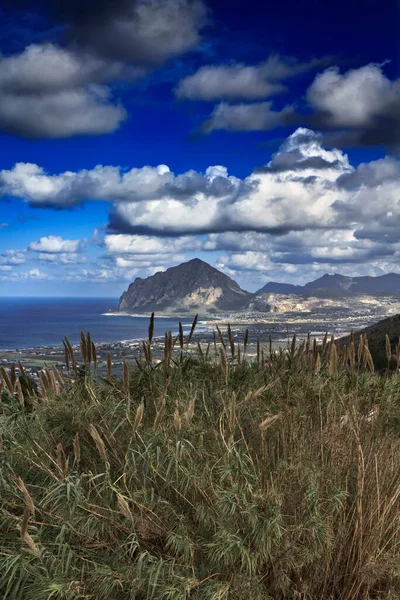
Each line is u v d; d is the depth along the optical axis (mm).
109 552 2984
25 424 3787
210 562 2939
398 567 2926
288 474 3295
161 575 2730
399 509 3311
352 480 3604
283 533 2906
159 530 2994
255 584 2691
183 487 3256
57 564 2719
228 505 2900
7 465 3223
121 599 2781
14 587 2742
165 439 3330
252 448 3758
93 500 3111
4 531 3029
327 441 3842
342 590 3107
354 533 3148
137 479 3166
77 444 3035
